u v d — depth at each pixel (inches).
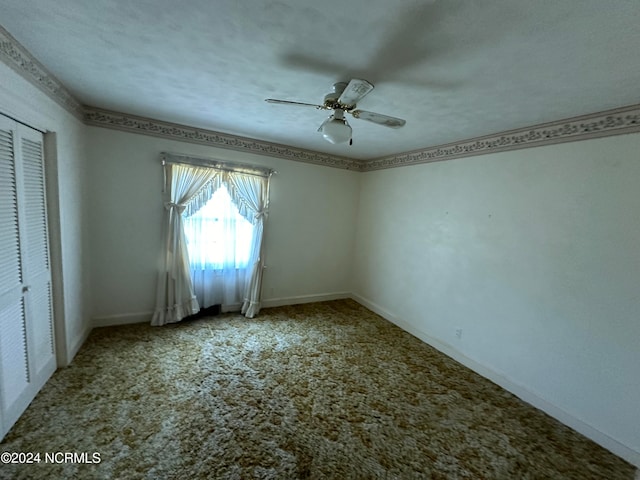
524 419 87.1
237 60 64.2
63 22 53.5
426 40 51.8
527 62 56.4
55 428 71.2
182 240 130.0
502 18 44.3
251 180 142.9
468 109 82.7
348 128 71.8
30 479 58.9
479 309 111.0
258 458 67.7
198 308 137.9
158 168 123.8
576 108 76.5
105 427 72.8
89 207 114.4
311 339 129.8
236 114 103.1
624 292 74.1
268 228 154.9
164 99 92.6
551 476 68.7
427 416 86.1
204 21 51.0
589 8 40.6
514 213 99.0
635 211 72.2
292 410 84.4
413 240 141.9
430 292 132.4
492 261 106.3
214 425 76.3
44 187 83.1
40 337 82.6
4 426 67.1
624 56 51.8
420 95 75.0
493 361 105.8
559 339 87.2
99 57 66.5
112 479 60.1
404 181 147.4
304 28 50.8
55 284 89.5
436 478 66.2
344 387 97.3
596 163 78.6
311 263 172.7
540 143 91.1
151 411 79.4
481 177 109.9
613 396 76.2
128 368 97.5
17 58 62.6
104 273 120.9
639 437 71.8
